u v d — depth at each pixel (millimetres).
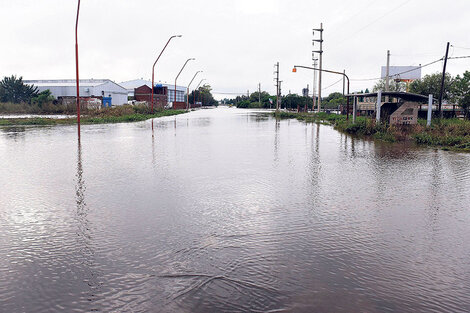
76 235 5980
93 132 26922
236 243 5637
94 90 75562
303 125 37438
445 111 35125
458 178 10680
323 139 22469
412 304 3998
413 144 19812
